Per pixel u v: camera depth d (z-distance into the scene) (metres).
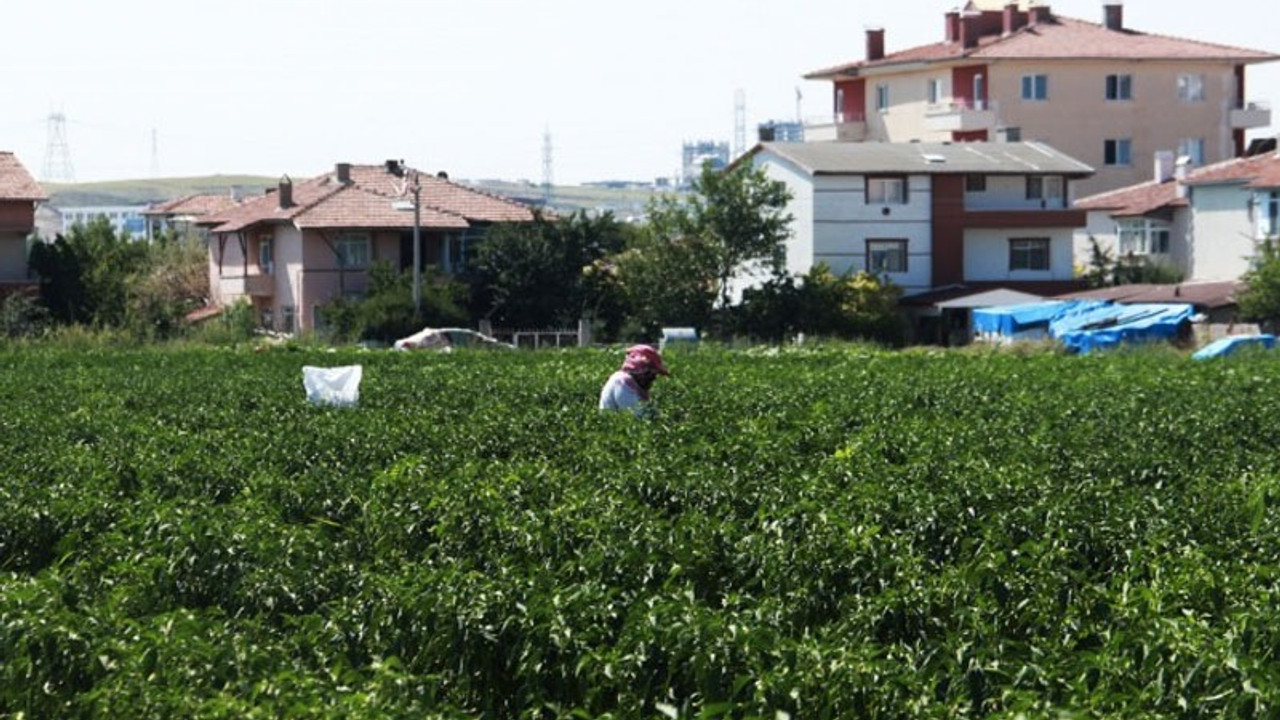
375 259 89.81
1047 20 115.69
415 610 14.85
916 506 18.41
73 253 85.69
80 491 20.86
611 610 14.52
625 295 83.25
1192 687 12.44
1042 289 91.81
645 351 30.44
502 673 14.70
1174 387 38.78
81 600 15.70
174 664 13.14
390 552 18.72
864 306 83.19
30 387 42.56
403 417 30.06
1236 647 13.03
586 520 17.95
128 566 16.83
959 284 92.00
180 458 24.17
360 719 11.76
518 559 17.55
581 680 13.95
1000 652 13.48
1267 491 19.56
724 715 12.33
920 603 15.08
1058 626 14.78
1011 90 109.88
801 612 15.84
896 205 91.75
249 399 37.22
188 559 17.17
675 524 18.12
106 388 41.66
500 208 94.62
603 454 23.70
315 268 88.56
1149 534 17.17
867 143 96.94
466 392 38.69
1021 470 21.11
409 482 21.23
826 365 51.69
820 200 91.12
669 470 21.80
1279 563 16.50
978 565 15.60
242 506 19.62
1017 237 93.25
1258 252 81.00
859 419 30.83
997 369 48.22
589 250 85.56
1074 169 93.25
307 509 21.23
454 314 80.50
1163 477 22.02
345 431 27.42
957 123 107.94
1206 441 26.45
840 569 16.36
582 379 43.16
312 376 35.59
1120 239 97.56
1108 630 14.26
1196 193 89.94
